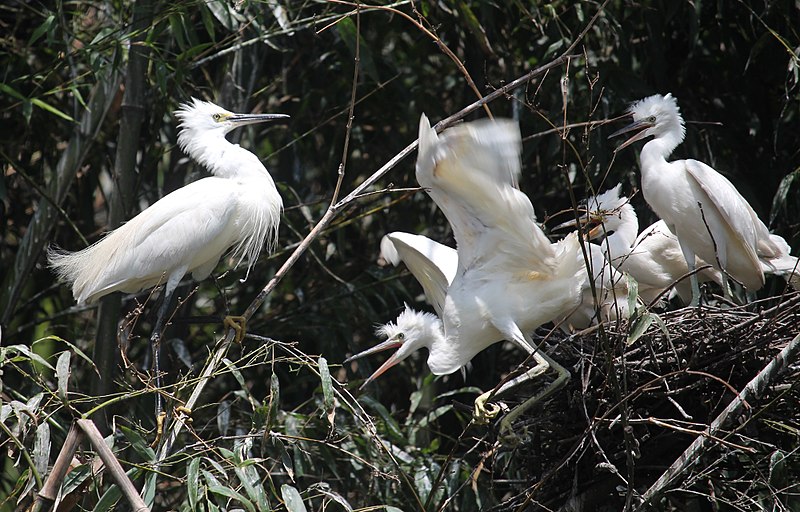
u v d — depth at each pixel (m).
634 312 6.79
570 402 8.26
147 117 13.49
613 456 8.47
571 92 11.86
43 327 14.14
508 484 10.48
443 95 14.05
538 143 12.06
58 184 11.80
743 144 12.05
